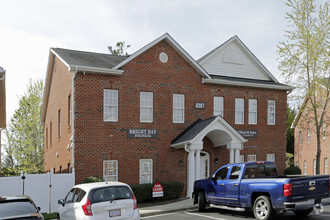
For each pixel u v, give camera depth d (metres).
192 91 21.27
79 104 17.80
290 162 42.03
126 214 9.55
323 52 22.39
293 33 22.95
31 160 36.62
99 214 9.23
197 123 20.52
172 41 20.33
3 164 43.09
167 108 20.36
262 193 11.78
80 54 21.67
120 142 18.77
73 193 10.56
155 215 14.11
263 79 25.38
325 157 33.53
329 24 22.30
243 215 13.15
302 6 22.59
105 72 18.41
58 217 11.21
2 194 14.54
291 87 24.27
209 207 15.56
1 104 18.78
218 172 13.83
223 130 19.06
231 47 24.25
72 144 17.52
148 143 19.58
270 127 23.88
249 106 23.31
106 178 18.27
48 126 27.73
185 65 21.16
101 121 18.31
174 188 18.02
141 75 19.67
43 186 15.46
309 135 36.94
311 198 11.13
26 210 8.91
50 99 26.64
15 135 37.88
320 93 23.45
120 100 18.97
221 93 22.30
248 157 22.86
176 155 20.36
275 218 12.05
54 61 24.16
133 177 18.97
